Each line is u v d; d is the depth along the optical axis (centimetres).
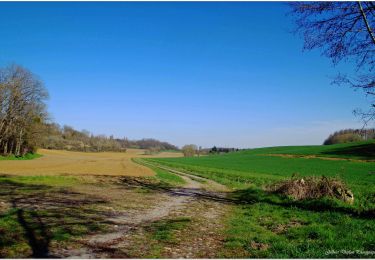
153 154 17812
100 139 17988
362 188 2734
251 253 910
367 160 7419
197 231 1191
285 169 6050
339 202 1827
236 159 10112
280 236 1127
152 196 2261
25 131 8262
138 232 1127
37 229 1056
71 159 9656
